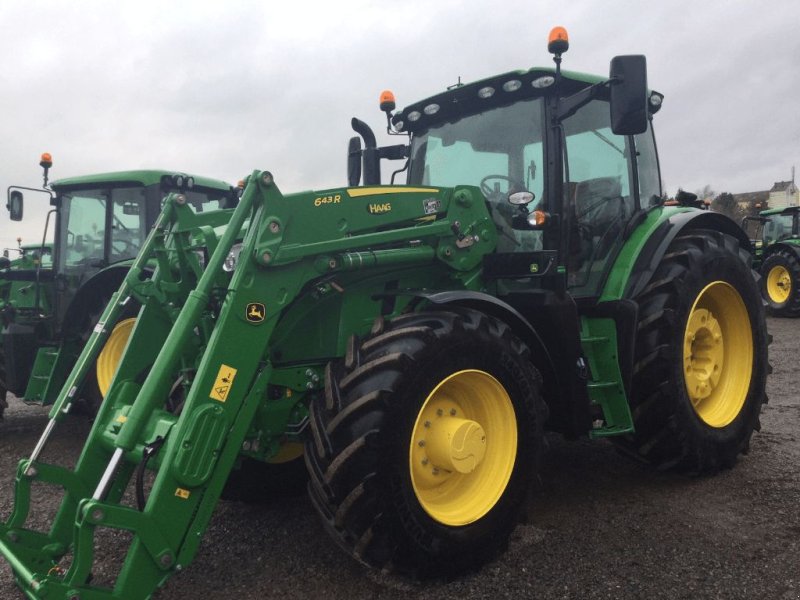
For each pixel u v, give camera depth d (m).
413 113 4.22
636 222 4.07
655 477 3.93
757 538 3.02
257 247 2.62
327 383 2.67
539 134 3.65
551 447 4.57
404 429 2.56
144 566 2.26
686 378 3.88
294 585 2.71
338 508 2.50
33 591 2.16
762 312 4.37
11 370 5.83
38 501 3.91
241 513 3.56
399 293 3.01
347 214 2.96
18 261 8.48
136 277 3.11
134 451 2.51
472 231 3.41
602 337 3.68
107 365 5.38
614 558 2.86
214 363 2.47
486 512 2.82
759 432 4.80
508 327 3.02
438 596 2.58
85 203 6.09
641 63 3.16
